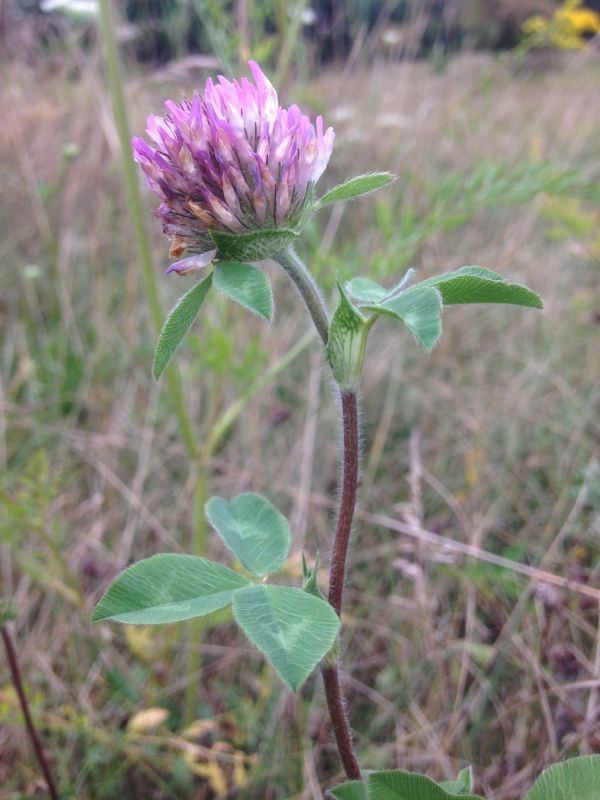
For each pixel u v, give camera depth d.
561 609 0.17
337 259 0.19
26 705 0.14
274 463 0.24
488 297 0.09
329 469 0.23
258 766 0.16
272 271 0.28
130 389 0.26
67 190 0.31
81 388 0.26
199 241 0.10
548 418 0.24
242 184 0.09
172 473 0.24
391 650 0.18
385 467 0.24
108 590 0.09
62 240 0.30
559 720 0.15
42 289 0.30
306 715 0.17
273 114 0.09
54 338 0.28
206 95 0.10
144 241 0.18
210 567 0.09
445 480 0.23
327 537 0.21
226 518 0.11
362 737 0.17
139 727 0.16
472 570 0.19
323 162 0.10
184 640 0.19
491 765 0.16
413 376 0.27
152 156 0.10
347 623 0.18
